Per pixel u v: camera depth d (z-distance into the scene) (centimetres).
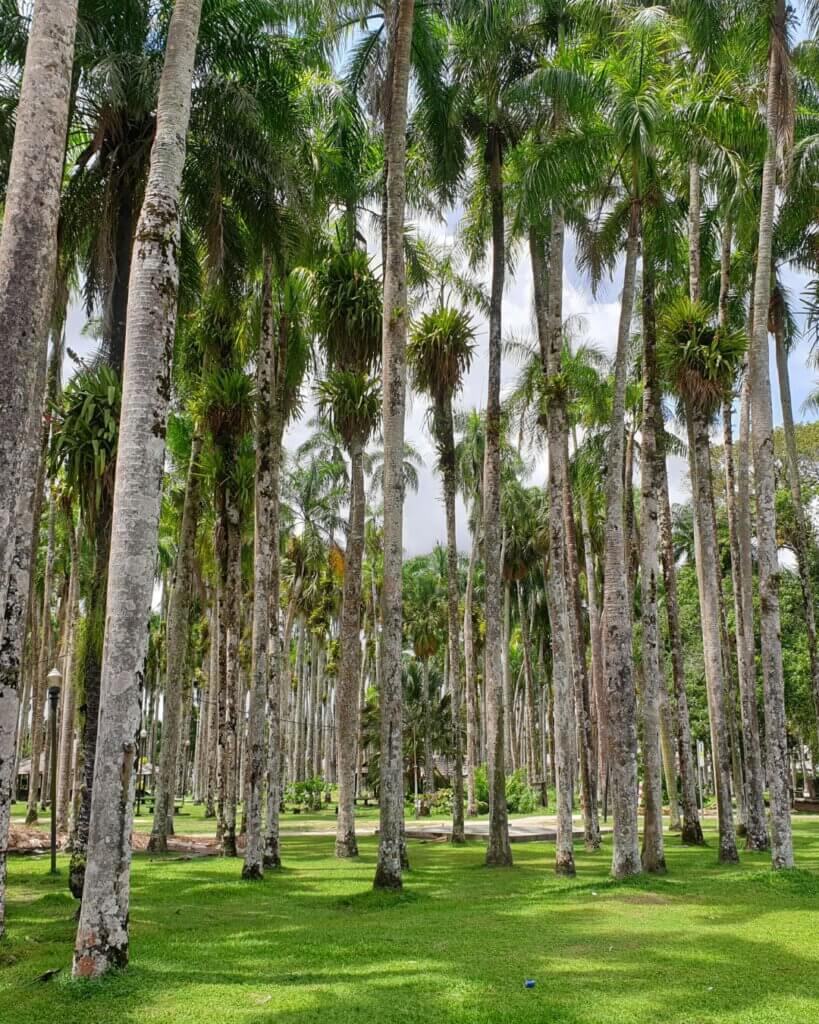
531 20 1797
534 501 3922
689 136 1548
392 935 930
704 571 1756
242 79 1490
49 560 2984
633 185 1559
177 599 2050
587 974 735
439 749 5684
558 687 1552
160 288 850
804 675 3206
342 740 1930
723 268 1997
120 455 811
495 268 1872
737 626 2039
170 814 2422
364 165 2073
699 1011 616
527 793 4091
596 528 3294
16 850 1975
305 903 1198
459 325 2061
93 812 747
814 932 936
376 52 1775
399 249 1484
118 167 1371
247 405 1891
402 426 1438
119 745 754
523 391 2675
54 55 748
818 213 1944
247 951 839
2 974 739
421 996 660
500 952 833
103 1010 623
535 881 1416
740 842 2092
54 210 729
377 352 1956
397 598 1379
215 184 1424
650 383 1717
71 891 1191
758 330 1496
